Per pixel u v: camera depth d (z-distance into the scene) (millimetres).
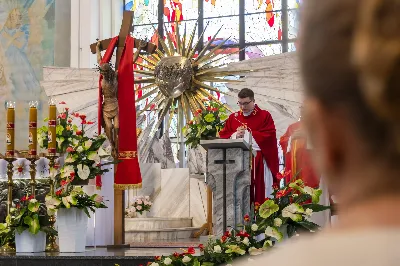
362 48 485
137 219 10180
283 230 4105
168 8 13961
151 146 11328
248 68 11836
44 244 6078
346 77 496
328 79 503
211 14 13695
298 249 498
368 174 504
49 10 13578
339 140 515
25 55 13500
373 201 501
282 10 13234
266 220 4145
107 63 6852
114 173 6879
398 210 489
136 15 14141
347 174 517
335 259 474
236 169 5695
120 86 7008
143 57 12297
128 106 6969
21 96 13375
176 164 12117
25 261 5617
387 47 479
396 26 478
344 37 496
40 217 5992
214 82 12227
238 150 5695
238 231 4238
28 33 13562
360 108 497
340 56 497
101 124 6922
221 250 4117
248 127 7340
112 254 5695
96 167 6078
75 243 5953
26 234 5926
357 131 503
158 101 12070
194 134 8398
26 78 13422
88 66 13125
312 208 4156
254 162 6926
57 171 6352
